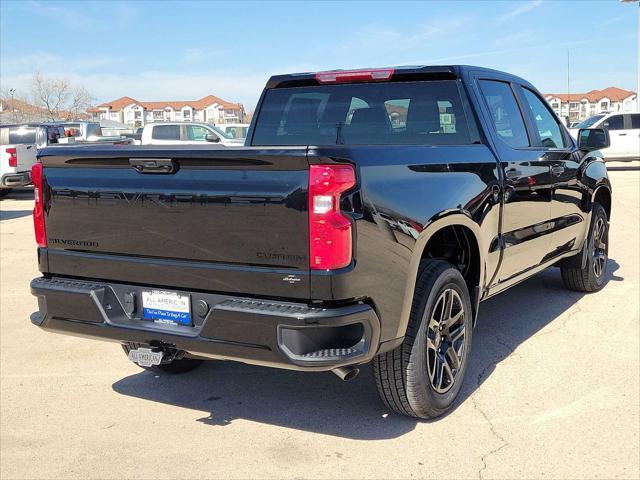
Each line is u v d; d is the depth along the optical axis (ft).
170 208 10.77
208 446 11.86
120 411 13.46
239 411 13.33
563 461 11.00
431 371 12.26
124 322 11.47
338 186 9.73
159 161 10.66
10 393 14.47
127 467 11.19
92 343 17.95
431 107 14.78
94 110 444.14
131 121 443.73
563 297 21.04
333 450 11.59
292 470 10.95
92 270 11.85
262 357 10.13
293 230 9.82
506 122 15.83
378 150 10.73
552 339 17.04
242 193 10.12
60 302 11.99
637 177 67.41
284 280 9.97
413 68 14.90
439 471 10.79
